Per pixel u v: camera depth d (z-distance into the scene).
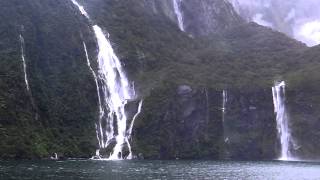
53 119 197.88
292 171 147.88
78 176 106.12
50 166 132.75
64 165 139.62
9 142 172.00
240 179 116.25
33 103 193.88
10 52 198.25
